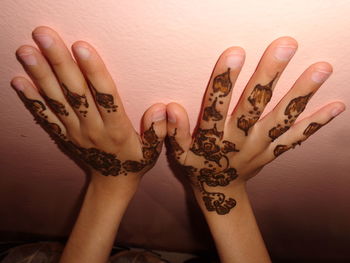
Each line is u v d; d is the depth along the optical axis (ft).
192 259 1.77
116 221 1.09
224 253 1.08
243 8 0.72
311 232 1.55
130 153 1.01
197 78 0.88
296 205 1.38
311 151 1.10
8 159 1.26
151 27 0.77
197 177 1.06
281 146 0.98
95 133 0.95
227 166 1.01
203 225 1.55
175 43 0.80
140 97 0.94
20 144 1.18
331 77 0.85
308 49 0.78
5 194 1.48
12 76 0.92
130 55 0.83
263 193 1.33
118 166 1.05
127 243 1.78
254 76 0.82
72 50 0.81
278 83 0.88
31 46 0.83
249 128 0.92
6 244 1.75
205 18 0.74
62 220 1.63
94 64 0.79
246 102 0.86
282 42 0.75
